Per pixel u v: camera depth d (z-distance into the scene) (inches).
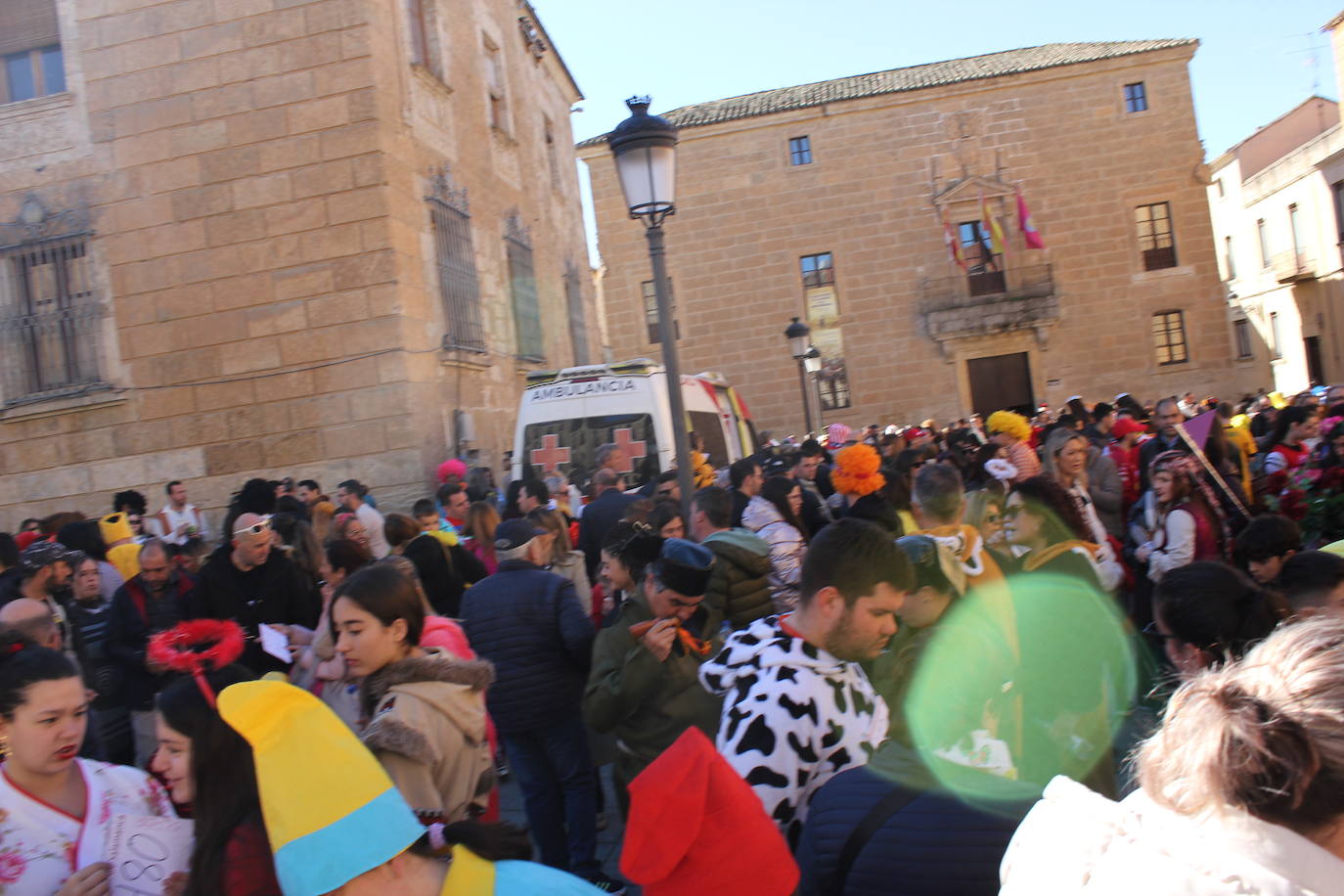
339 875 73.0
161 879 106.0
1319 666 54.1
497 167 748.6
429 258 598.2
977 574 128.4
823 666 108.5
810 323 1413.6
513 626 197.8
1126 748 144.1
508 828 89.6
